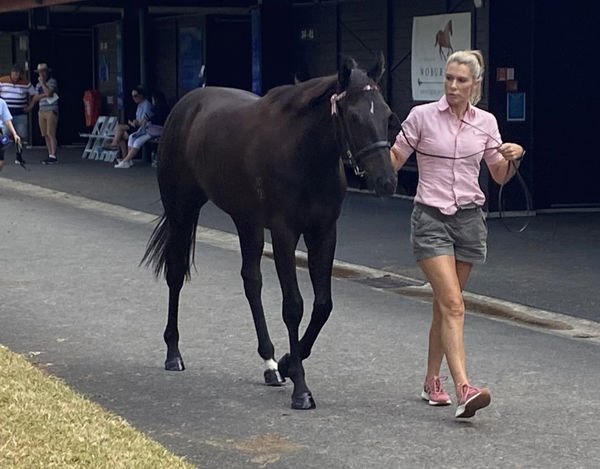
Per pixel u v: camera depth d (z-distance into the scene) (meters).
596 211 16.05
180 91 25.28
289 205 6.79
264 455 6.07
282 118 6.82
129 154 23.50
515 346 8.52
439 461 5.97
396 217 15.72
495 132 6.66
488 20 15.41
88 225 15.17
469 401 6.43
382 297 10.45
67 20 28.39
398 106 17.78
